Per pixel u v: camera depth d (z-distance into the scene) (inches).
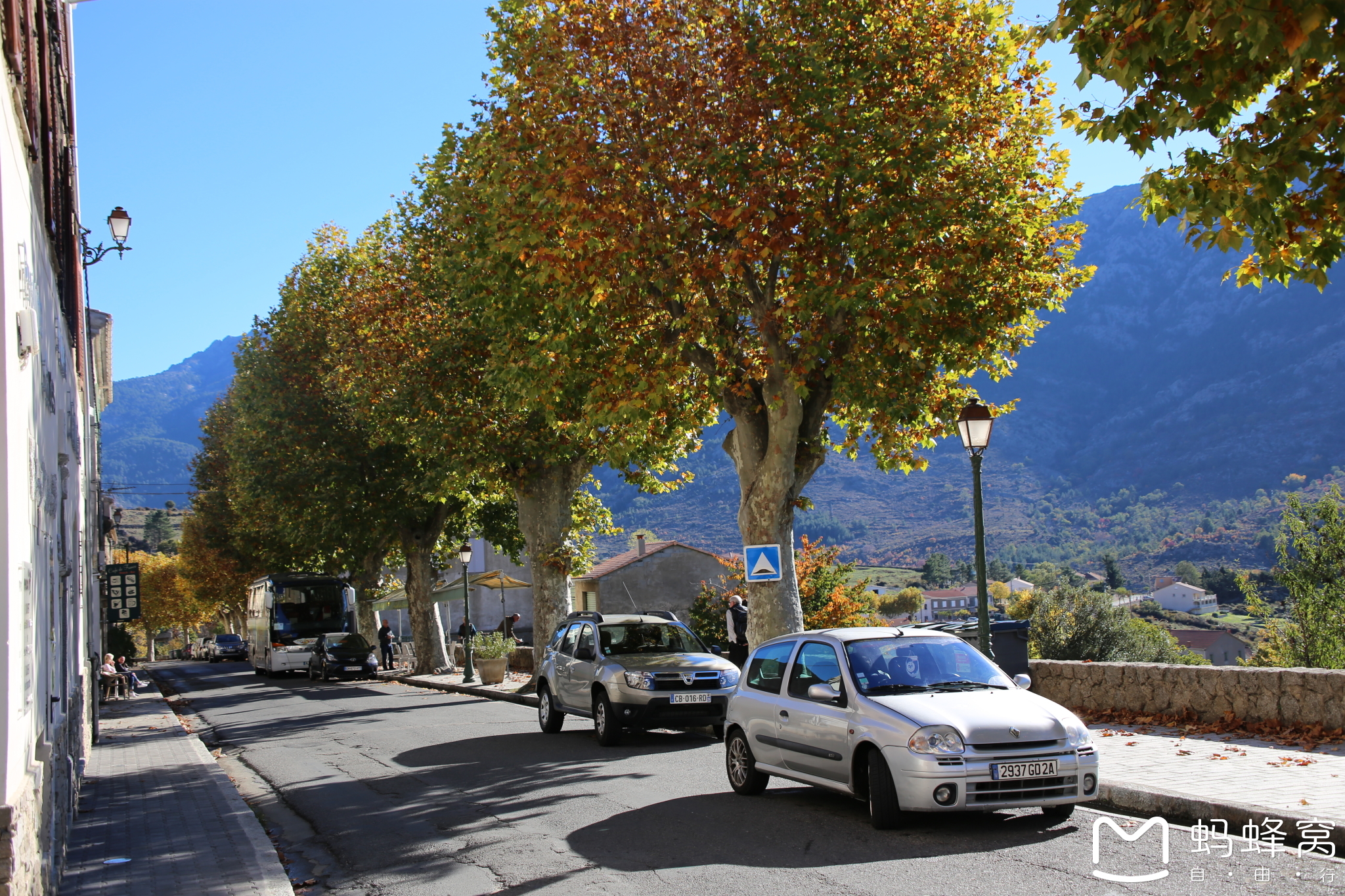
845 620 1089.4
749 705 398.9
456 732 705.0
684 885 270.7
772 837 321.4
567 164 614.2
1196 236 338.3
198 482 2340.1
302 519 1473.9
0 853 185.8
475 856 322.7
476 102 732.0
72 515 428.5
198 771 553.9
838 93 609.9
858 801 373.7
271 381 1478.8
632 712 573.9
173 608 3806.6
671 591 2383.1
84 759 580.7
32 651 234.7
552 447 976.3
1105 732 488.1
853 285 574.9
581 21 645.3
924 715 317.7
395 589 2107.5
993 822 326.3
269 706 1069.1
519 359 719.7
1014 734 312.5
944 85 626.5
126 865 322.7
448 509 1519.4
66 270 420.5
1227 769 373.4
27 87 263.1
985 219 622.2
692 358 698.2
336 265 1497.3
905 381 619.5
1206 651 3929.6
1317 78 311.3
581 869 295.1
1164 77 310.0
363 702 1058.7
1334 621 1010.1
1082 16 306.8
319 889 300.7
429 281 1025.5
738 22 623.2
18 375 212.5
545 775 483.8
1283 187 307.1
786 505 686.5
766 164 599.2
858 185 594.9
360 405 1187.3
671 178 621.9
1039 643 1576.0
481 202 741.9
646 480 1081.4
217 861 324.5
